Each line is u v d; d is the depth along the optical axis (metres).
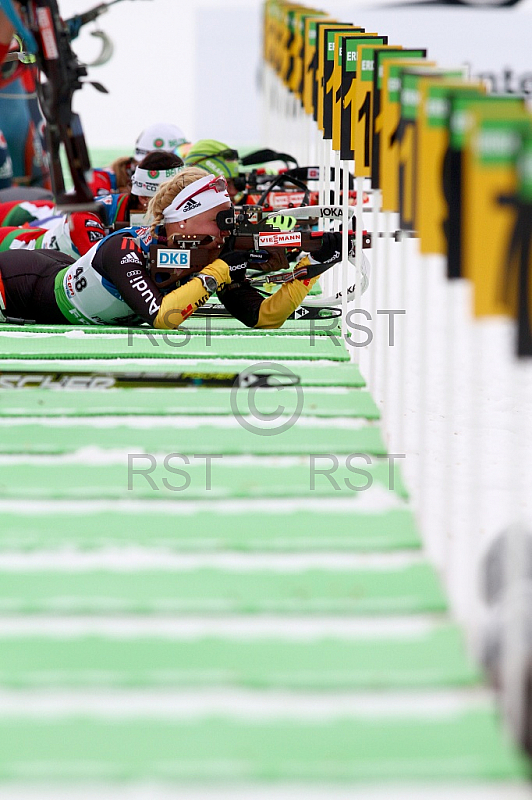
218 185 20.12
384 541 12.27
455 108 10.23
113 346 19.97
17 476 14.02
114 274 20.27
